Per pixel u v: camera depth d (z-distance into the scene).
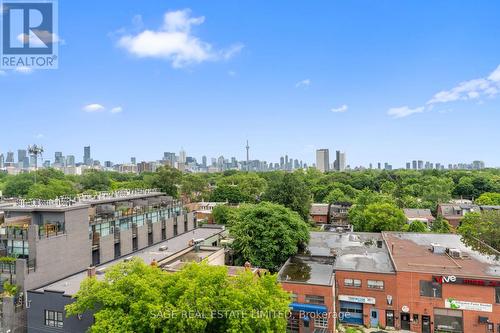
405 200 111.50
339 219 97.75
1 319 32.75
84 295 27.28
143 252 48.97
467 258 45.22
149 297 24.59
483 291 37.44
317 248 53.91
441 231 73.12
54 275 37.00
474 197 126.38
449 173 171.62
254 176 160.50
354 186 152.12
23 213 40.38
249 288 25.98
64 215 38.88
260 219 49.94
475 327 37.53
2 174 168.12
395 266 41.84
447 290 38.59
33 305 33.09
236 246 49.91
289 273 43.31
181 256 46.16
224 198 120.75
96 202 49.78
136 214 51.97
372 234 63.19
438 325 38.91
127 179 169.88
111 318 24.61
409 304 39.78
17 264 33.97
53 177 130.25
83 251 40.94
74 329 31.44
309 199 82.44
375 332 39.09
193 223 67.62
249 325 24.50
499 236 55.09
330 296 38.34
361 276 41.62
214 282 25.89
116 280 27.36
